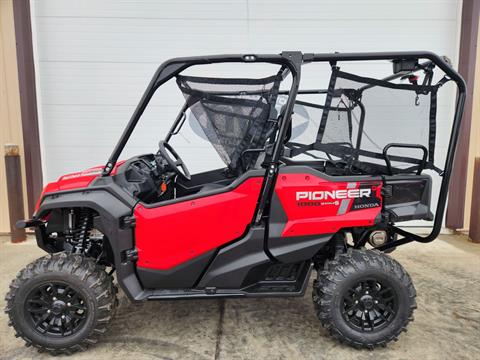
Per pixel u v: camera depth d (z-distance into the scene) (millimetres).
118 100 3699
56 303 1751
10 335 1965
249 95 1768
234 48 3674
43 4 3539
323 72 3705
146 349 1819
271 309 2229
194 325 2041
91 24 3592
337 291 1757
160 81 1715
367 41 3695
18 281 1733
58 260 1753
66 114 3689
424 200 1872
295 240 1797
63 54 3613
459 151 3746
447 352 1796
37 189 3697
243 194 1764
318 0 3633
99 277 1762
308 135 2500
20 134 3701
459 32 3637
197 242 1782
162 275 1812
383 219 1821
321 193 1772
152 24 3615
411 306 1780
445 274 2775
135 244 1788
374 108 1832
